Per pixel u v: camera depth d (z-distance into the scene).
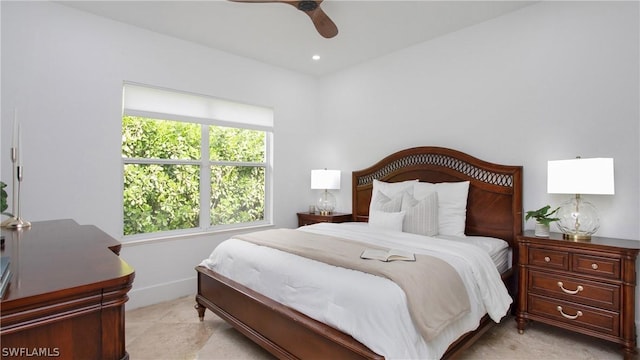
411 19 3.08
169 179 3.51
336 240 2.49
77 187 2.86
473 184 3.16
